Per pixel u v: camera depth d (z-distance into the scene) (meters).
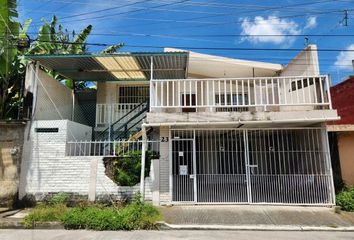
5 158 9.69
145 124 9.11
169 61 10.30
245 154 9.27
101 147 11.20
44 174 9.48
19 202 9.35
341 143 10.20
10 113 11.38
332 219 7.59
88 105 14.16
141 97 13.45
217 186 9.16
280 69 12.89
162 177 9.25
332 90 12.49
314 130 9.34
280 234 6.62
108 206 8.79
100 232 6.84
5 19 10.16
